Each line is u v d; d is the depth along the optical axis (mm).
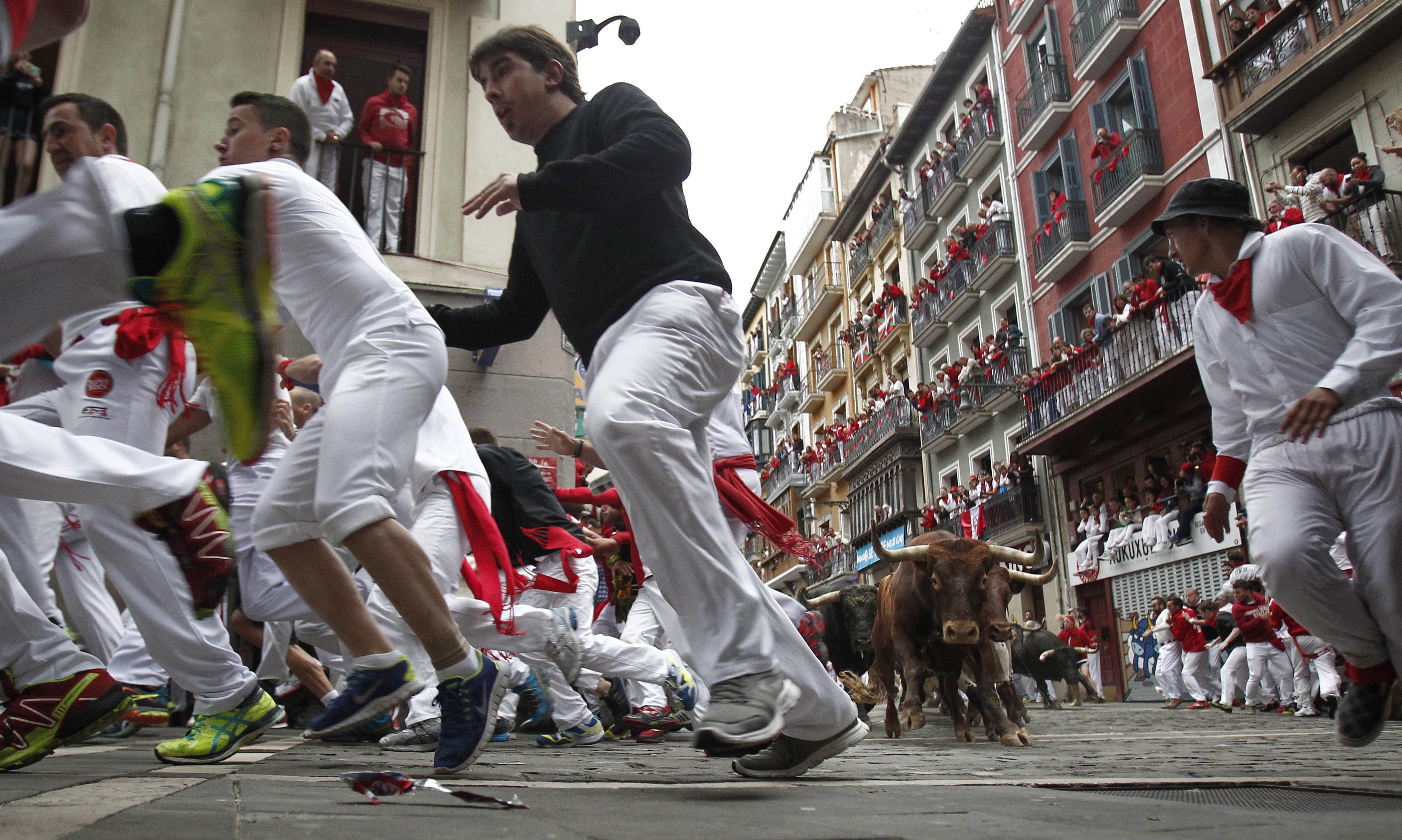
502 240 9734
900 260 32406
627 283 2295
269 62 9617
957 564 5629
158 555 2859
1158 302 18312
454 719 2529
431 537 3816
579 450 4504
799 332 42562
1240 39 17391
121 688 2668
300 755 3461
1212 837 1255
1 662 2551
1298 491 2676
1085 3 22031
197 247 1507
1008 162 25547
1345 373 2584
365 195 9273
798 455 42188
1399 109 13562
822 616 10281
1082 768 3268
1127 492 20047
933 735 6832
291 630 4973
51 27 1338
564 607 4848
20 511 2889
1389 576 2551
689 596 2109
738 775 2471
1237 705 12484
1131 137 20094
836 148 40688
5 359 1475
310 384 2869
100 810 1408
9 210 1419
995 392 24516
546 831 1272
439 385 2488
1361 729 2686
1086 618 18953
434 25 10211
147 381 3086
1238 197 2965
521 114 2602
